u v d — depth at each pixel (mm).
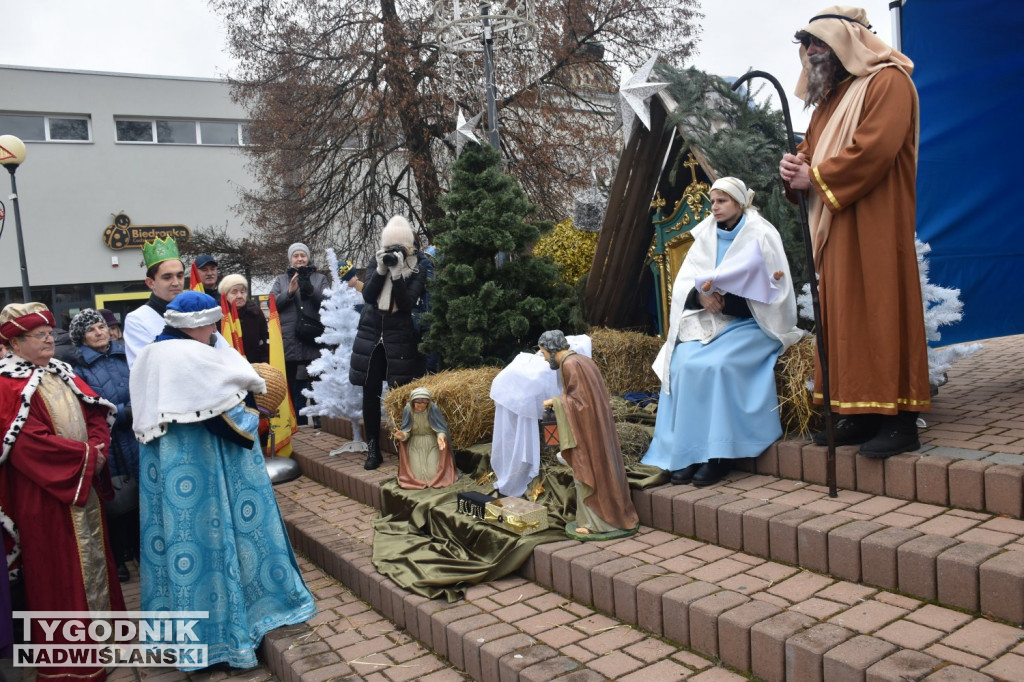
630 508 3924
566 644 3031
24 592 3850
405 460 5059
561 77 14516
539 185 14086
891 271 3449
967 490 3145
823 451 3744
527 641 3082
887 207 3486
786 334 4145
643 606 3094
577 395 3842
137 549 5363
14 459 3650
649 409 5125
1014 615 2461
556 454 4539
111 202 23500
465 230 5773
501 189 6039
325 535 4840
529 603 3494
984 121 4918
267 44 15109
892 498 3418
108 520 4621
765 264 4090
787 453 3916
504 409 4461
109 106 23344
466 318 5727
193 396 3600
